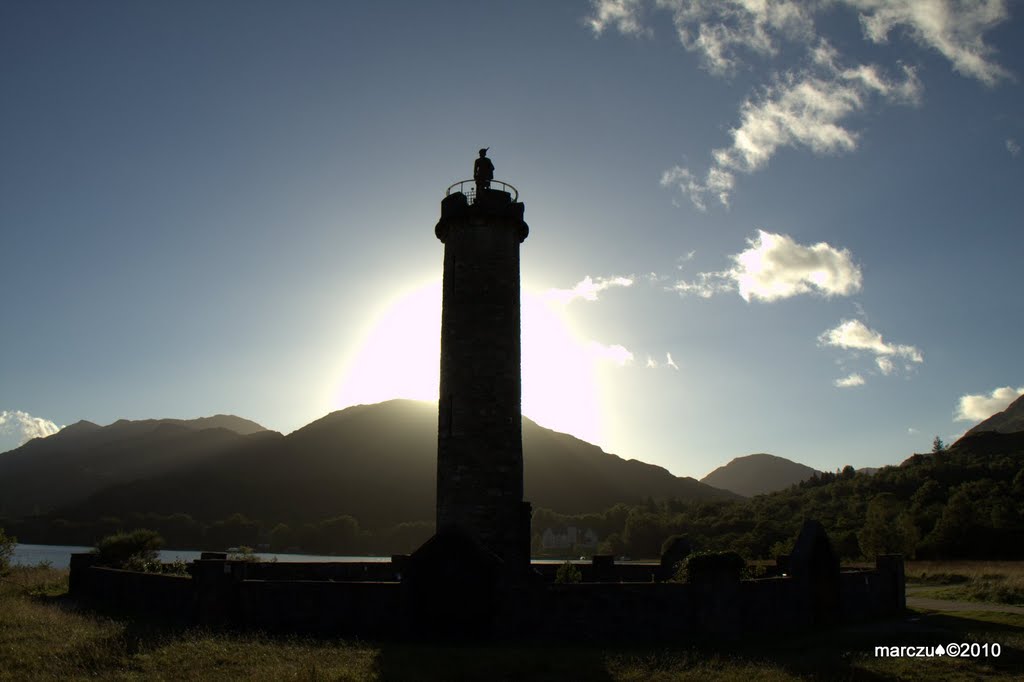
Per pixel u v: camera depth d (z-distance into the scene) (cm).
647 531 12875
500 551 2548
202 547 16738
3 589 3262
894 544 7562
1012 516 8412
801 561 2503
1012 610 2889
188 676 1599
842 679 1642
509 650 1942
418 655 1827
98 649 1805
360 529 17300
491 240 2792
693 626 2136
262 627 2169
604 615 2123
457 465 2608
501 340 2719
